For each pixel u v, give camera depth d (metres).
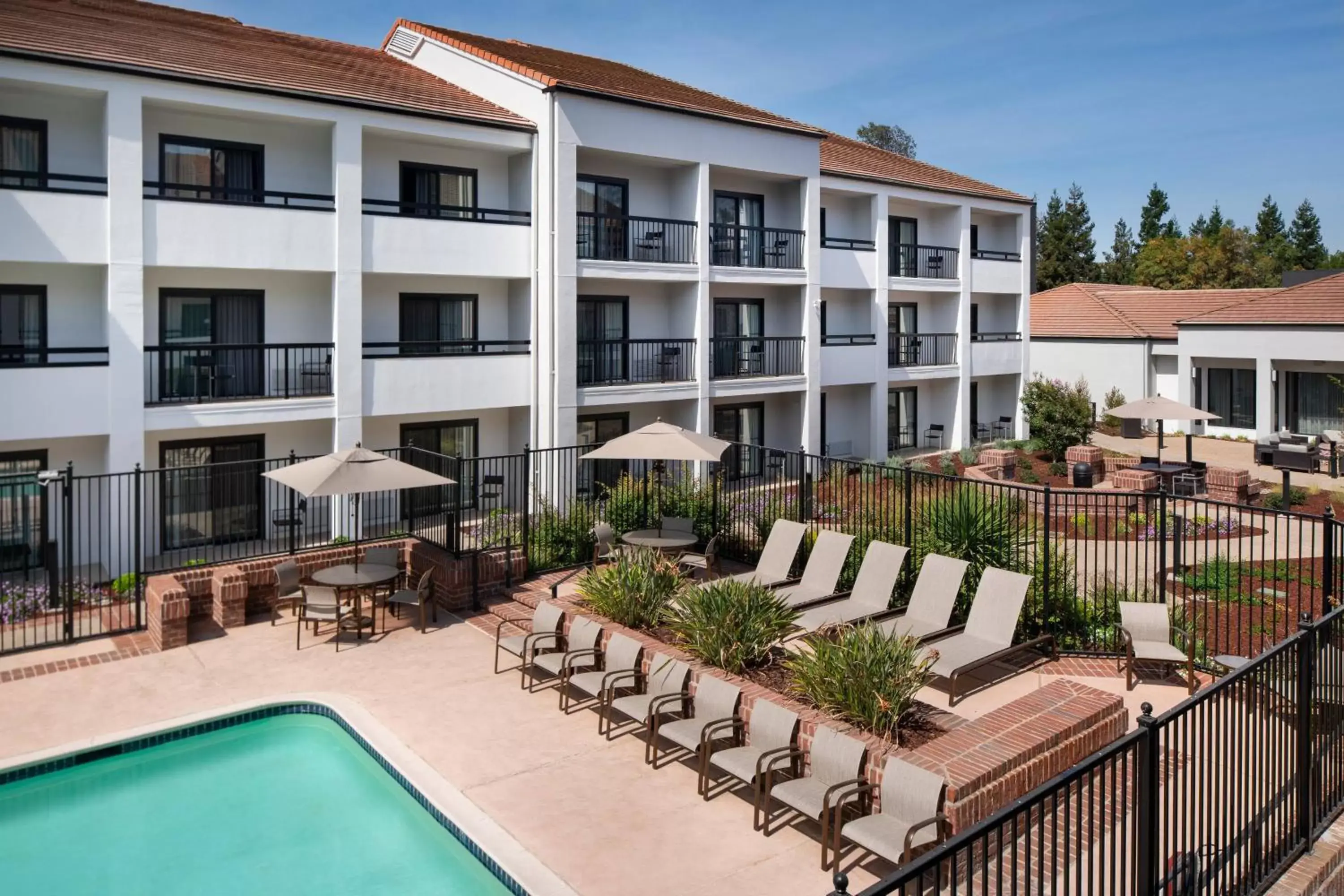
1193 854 6.18
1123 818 5.83
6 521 17.84
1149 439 37.72
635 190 25.73
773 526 16.41
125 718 11.05
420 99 21.69
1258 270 78.44
